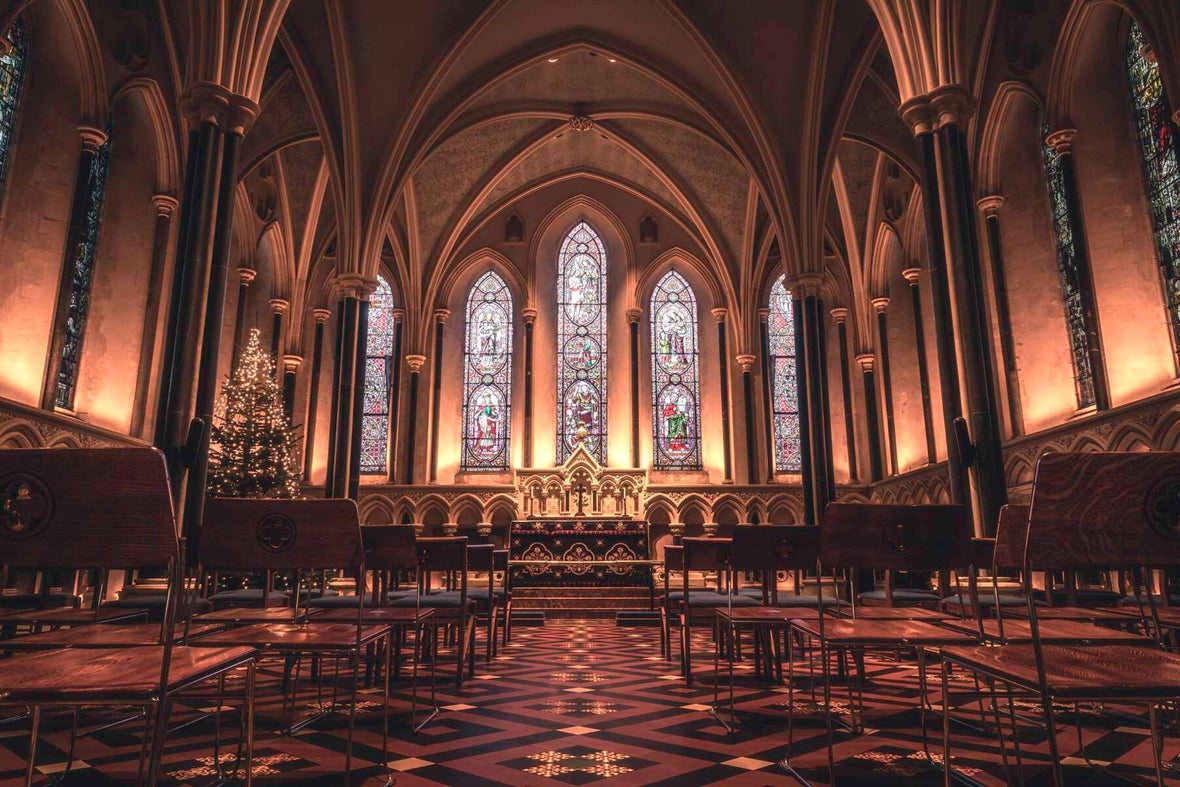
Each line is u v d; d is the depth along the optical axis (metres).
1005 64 14.25
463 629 6.53
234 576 12.16
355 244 16.72
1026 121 14.68
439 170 22.44
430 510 21.81
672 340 24.39
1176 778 3.70
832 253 23.34
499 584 17.50
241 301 19.91
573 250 25.11
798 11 15.48
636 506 20.59
